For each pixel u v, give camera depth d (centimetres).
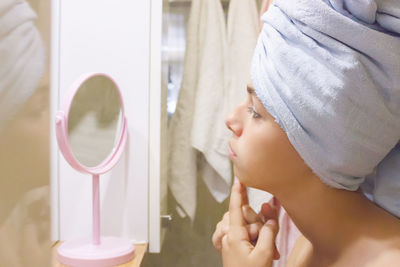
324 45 35
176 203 112
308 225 41
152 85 79
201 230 120
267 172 40
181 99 103
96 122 70
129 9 77
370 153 36
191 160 102
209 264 120
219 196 105
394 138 36
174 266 120
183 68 111
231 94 101
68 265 66
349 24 33
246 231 45
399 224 37
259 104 40
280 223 76
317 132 36
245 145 41
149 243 81
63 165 78
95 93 69
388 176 40
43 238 13
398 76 34
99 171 71
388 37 33
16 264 11
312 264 43
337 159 36
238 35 101
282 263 76
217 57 99
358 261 36
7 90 11
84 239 75
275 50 37
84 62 78
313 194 40
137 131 79
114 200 79
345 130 35
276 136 39
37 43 12
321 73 34
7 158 11
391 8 34
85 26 77
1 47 10
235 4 102
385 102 35
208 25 100
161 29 78
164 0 87
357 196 40
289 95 36
